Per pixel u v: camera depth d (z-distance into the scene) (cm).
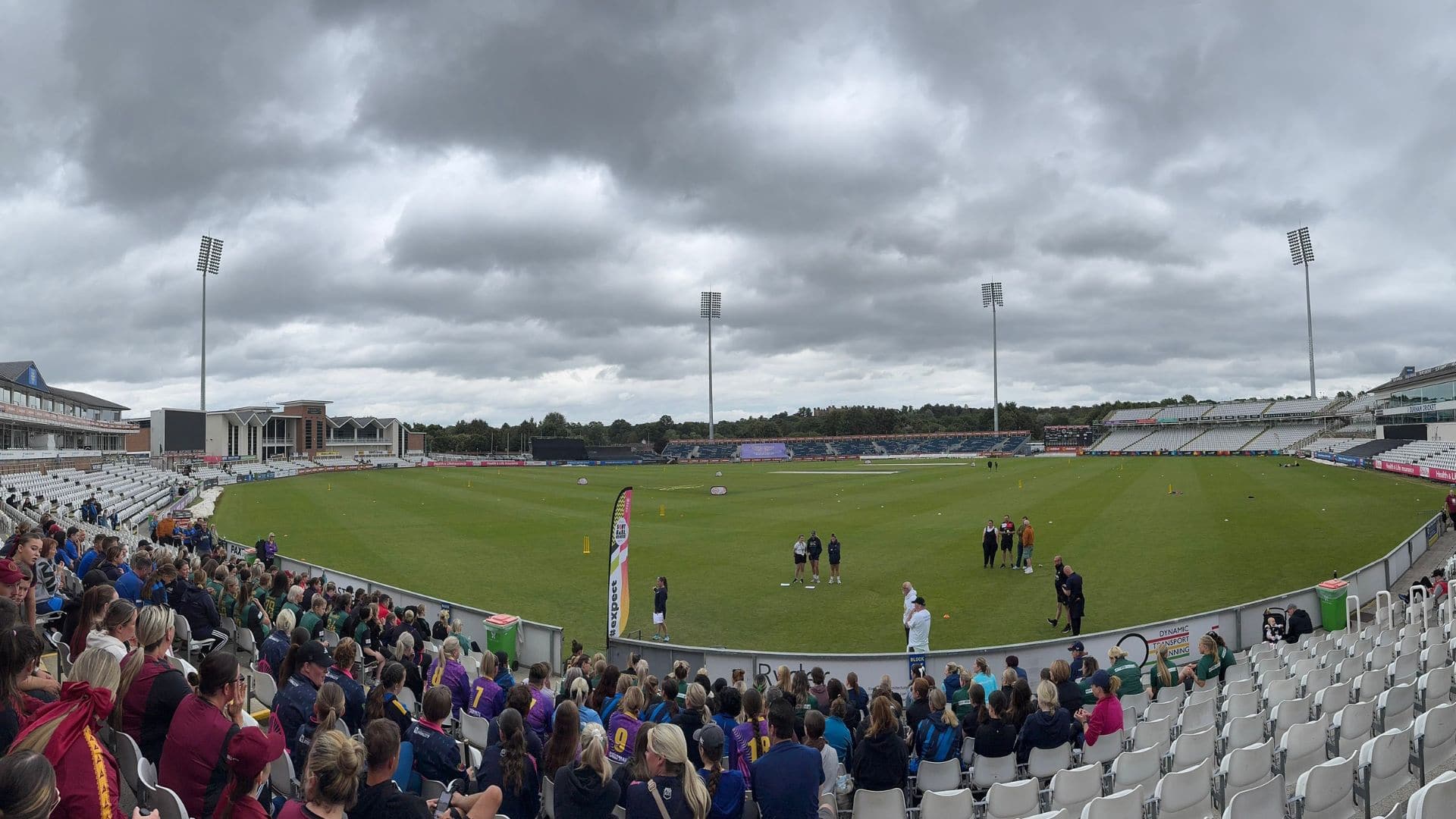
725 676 1455
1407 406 8600
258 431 12938
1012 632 2031
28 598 878
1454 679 1103
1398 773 779
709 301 14175
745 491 6331
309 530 4103
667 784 588
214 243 9788
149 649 642
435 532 3972
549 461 13288
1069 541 3350
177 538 2800
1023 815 770
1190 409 14112
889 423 19975
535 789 651
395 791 485
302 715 741
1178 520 3838
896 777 780
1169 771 909
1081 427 15650
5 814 335
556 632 1614
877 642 1983
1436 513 3788
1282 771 836
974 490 5894
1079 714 1002
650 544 3531
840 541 3509
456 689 1052
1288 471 7094
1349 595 1853
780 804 632
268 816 515
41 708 529
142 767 572
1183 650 1652
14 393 7006
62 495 4441
